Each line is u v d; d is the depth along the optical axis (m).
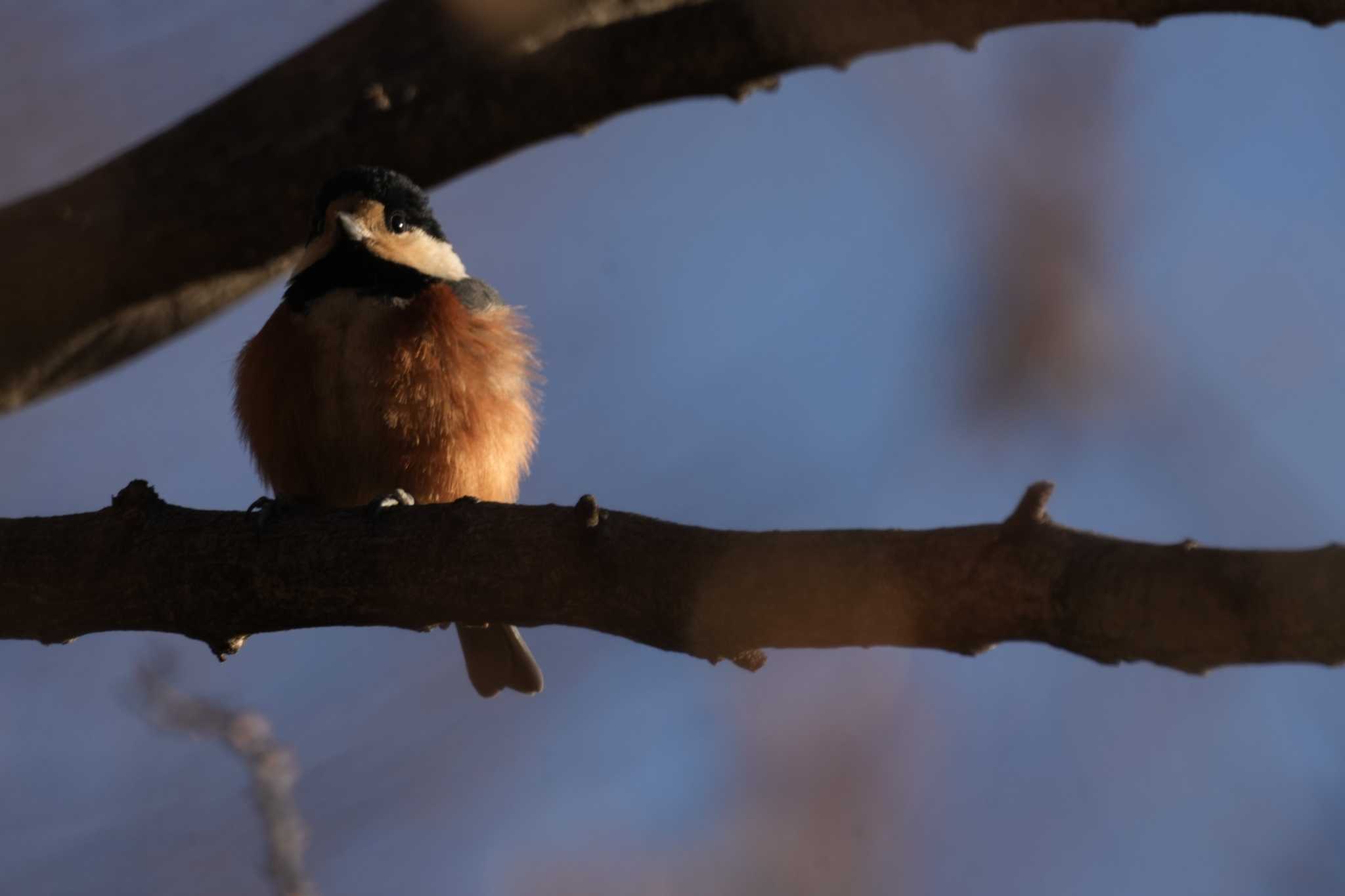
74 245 11.84
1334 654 6.13
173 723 9.36
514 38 12.14
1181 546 6.54
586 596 7.96
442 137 12.11
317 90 12.19
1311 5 9.66
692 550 7.70
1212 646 6.38
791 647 7.49
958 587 6.92
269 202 12.11
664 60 11.68
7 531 9.23
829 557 7.24
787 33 11.32
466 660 11.79
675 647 7.86
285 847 9.22
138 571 8.94
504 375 11.73
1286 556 6.24
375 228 11.62
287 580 8.65
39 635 9.19
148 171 12.08
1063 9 10.45
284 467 11.57
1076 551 6.74
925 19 10.85
